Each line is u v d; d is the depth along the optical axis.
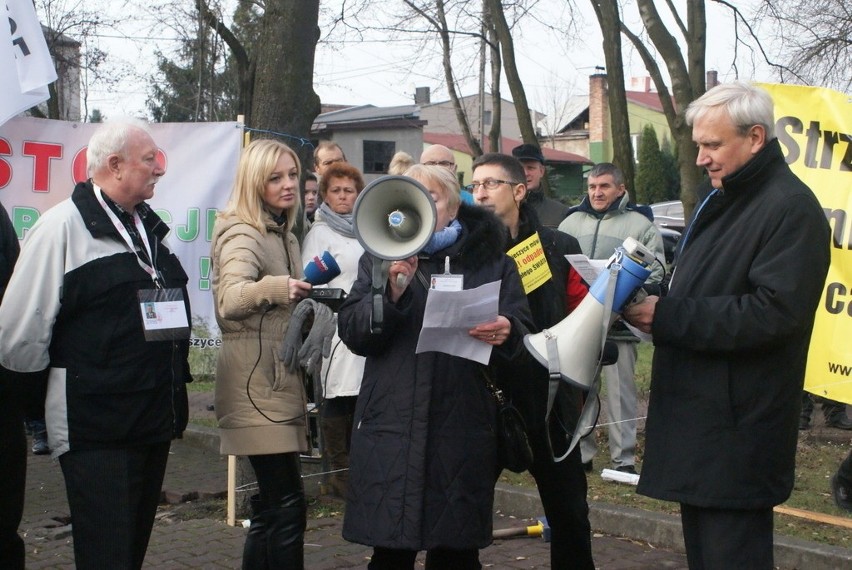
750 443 2.97
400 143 41.00
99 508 3.54
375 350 3.36
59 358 3.54
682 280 3.16
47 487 6.52
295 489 4.02
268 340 3.97
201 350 6.05
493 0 13.23
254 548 4.02
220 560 5.01
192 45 21.56
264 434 3.90
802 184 3.00
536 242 3.98
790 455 3.04
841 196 5.59
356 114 42.25
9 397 3.81
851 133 5.57
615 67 10.95
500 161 4.05
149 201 5.96
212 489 6.37
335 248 5.63
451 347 3.18
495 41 18.64
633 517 5.31
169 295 3.64
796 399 3.03
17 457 3.93
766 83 5.64
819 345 5.64
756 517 3.01
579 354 3.24
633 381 6.41
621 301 3.14
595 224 6.57
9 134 6.03
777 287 2.87
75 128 6.15
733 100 2.99
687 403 3.05
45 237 3.46
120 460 3.58
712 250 3.09
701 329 2.95
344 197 5.74
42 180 6.11
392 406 3.30
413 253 3.03
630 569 4.82
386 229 3.13
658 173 42.50
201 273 6.02
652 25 10.18
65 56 22.17
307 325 3.90
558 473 3.93
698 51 11.02
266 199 4.09
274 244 4.09
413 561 3.49
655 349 3.22
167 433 3.69
